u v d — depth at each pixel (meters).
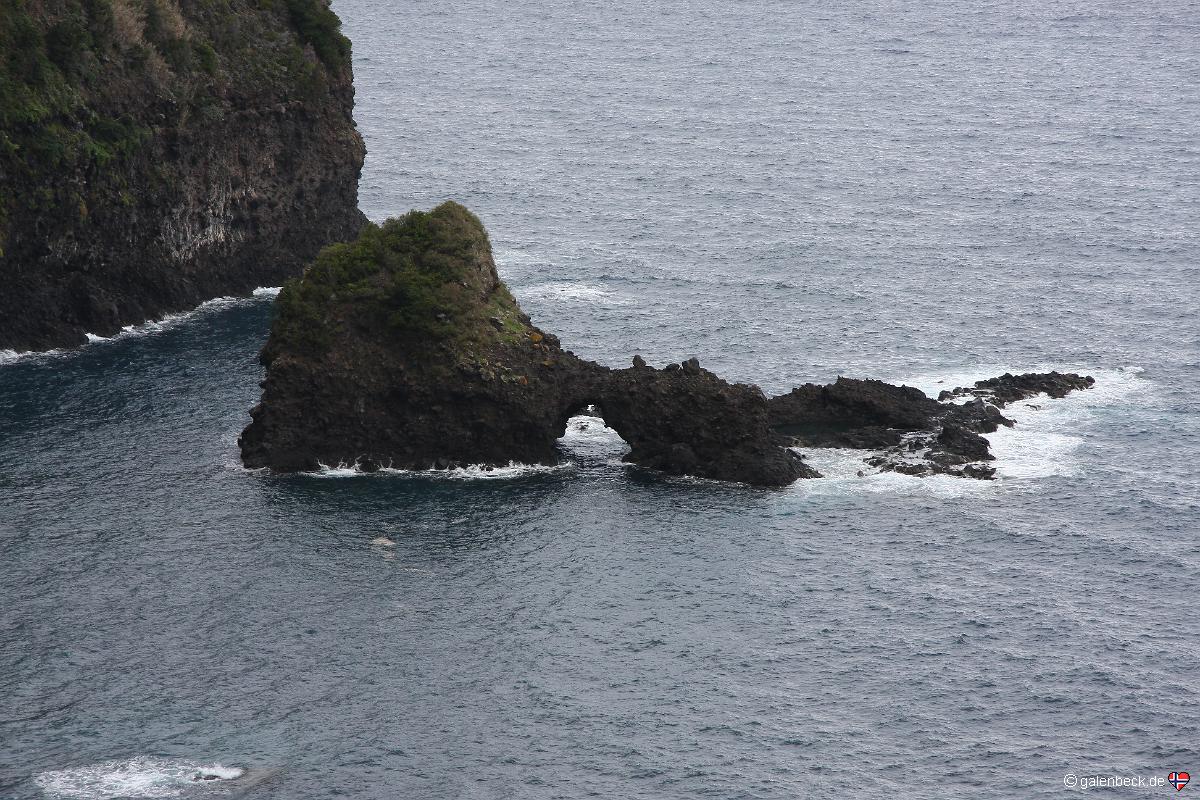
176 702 148.00
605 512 187.00
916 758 142.62
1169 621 165.75
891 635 162.50
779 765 141.38
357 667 154.62
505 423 198.00
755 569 175.00
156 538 178.38
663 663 157.00
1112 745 144.62
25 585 167.25
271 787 136.62
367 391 197.88
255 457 197.62
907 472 197.25
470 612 164.88
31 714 145.25
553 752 142.88
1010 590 171.25
